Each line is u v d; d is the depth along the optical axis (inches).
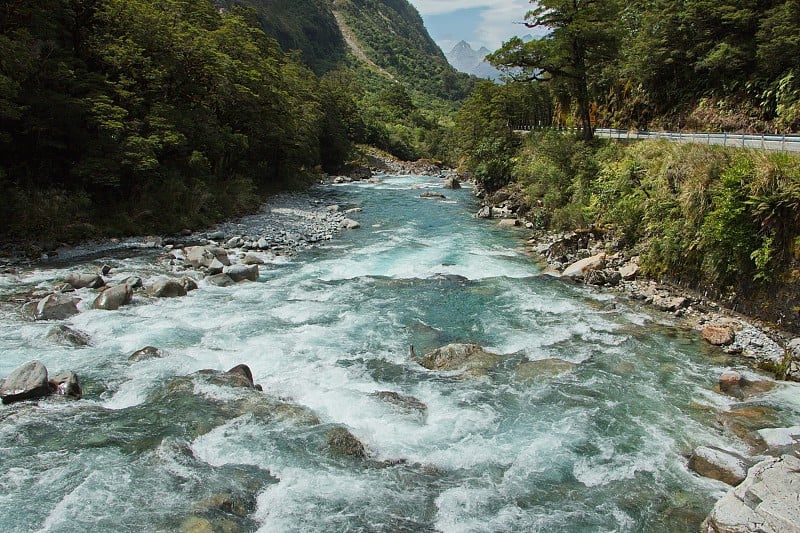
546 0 1366.9
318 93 3006.9
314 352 577.9
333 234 1256.2
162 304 720.3
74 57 1179.9
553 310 717.3
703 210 729.6
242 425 421.1
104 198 1138.0
